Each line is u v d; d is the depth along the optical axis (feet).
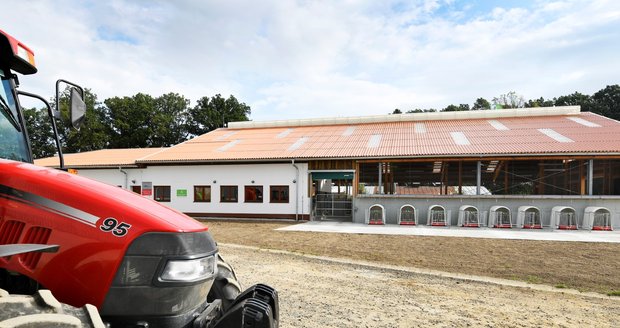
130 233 6.82
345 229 52.39
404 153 59.93
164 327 6.93
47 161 84.48
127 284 6.68
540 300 19.56
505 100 213.66
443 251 35.12
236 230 51.34
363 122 86.28
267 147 72.59
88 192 7.34
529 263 29.84
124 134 161.58
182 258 6.92
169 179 72.49
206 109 177.27
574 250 35.86
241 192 68.18
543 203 55.98
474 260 30.96
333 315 16.08
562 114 76.69
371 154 61.52
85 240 6.82
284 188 66.33
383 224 58.70
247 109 190.90
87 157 86.53
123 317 6.76
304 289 20.54
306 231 50.29
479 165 58.18
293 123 90.27
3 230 7.19
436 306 17.87
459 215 56.80
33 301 5.90
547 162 59.77
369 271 26.14
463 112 81.05
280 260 29.53
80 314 6.09
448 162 62.54
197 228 7.72
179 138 178.91
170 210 8.18
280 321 15.12
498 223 55.47
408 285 22.16
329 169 64.03
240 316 7.39
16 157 9.44
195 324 7.44
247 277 23.09
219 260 11.03
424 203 59.82
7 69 10.11
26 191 7.27
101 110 161.68
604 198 54.24
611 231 50.85
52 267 6.83
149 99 167.94
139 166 74.49
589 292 21.58
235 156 68.33
